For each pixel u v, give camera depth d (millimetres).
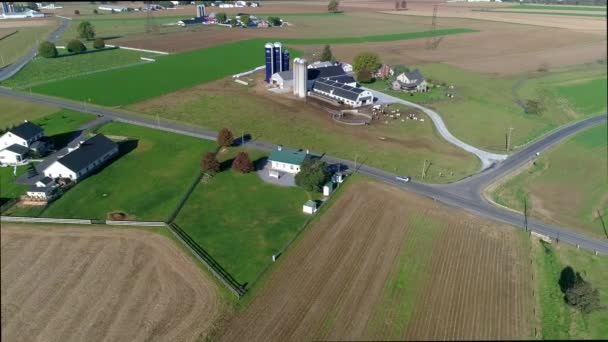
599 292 63750
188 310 57750
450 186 91500
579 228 79562
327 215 79312
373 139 114875
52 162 96438
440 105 144250
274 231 74500
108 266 64875
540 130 127438
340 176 91812
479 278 64625
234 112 131125
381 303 59688
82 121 119812
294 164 93562
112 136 110562
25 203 79938
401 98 149750
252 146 107875
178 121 122438
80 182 88125
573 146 117000
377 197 85688
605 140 122562
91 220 75188
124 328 54781
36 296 59031
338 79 156750
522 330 55969
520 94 162500
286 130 118688
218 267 65625
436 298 60656
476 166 101938
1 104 131125
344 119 128625
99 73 170000
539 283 64312
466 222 78438
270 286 62344
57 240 70062
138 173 92812
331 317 57375
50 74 167875
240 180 91062
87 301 58594
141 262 66000
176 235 72000
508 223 78875
